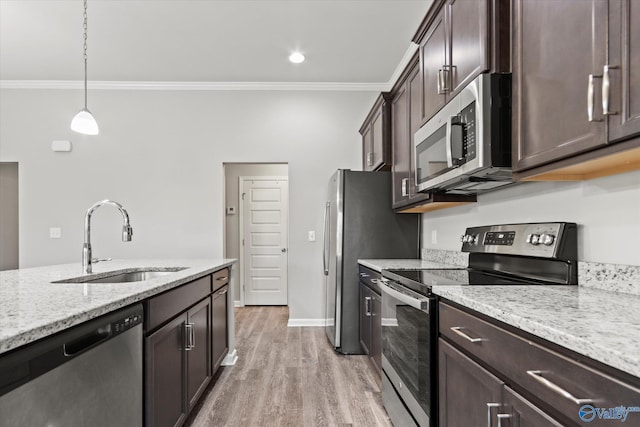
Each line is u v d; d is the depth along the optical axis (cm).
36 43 333
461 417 129
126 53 353
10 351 82
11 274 208
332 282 345
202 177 425
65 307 110
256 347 350
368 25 306
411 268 239
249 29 312
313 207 430
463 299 125
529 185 188
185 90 427
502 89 155
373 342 279
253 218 561
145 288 147
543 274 166
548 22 127
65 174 416
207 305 240
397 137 305
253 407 229
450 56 191
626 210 132
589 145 108
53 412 93
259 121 430
